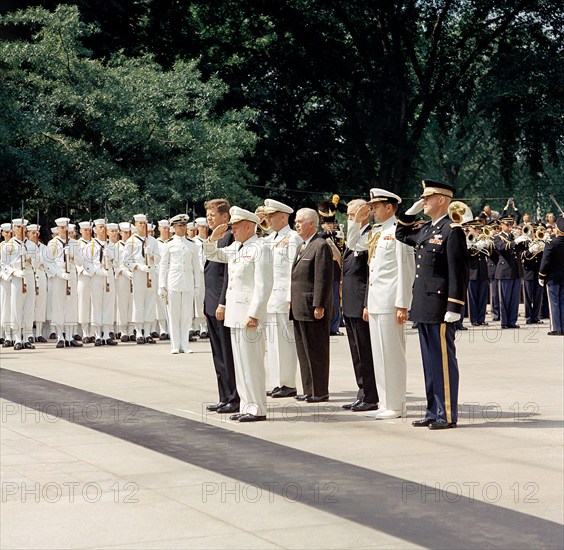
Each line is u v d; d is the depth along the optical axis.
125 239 24.20
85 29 34.09
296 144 51.03
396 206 12.62
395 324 12.48
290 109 51.00
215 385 15.56
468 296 27.58
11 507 8.33
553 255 24.36
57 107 33.25
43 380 16.19
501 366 17.84
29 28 35.81
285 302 14.68
